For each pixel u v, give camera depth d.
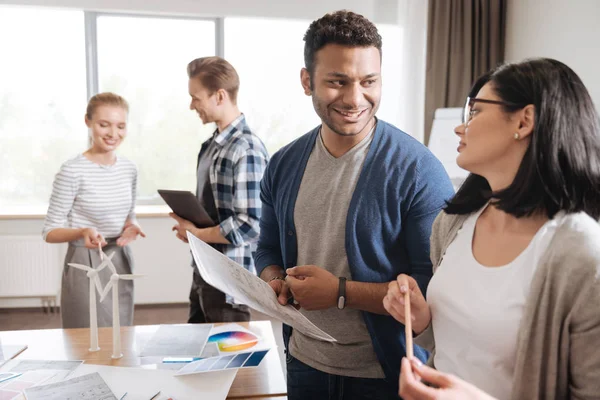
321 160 1.37
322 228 1.34
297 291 1.22
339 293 1.21
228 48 4.32
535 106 0.77
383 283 1.24
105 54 4.21
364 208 1.27
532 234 0.82
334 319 1.33
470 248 0.93
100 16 4.15
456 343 0.90
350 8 4.22
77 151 4.29
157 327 1.75
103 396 1.21
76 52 4.17
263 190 1.58
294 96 4.44
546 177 0.77
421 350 1.32
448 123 3.50
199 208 2.03
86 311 2.19
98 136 2.22
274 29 4.35
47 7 3.89
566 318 0.74
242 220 2.01
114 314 1.48
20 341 1.62
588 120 0.77
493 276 0.85
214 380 1.31
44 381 1.31
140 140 4.35
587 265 0.71
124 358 1.47
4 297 4.08
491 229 0.90
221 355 1.47
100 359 1.47
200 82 2.05
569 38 3.18
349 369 1.33
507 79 0.81
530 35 3.65
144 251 4.21
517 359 0.78
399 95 4.26
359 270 1.27
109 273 2.23
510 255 0.84
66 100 4.22
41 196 4.31
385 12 4.21
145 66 4.27
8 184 4.24
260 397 1.31
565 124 0.76
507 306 0.81
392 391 1.31
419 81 4.14
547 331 0.76
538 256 0.78
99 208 2.26
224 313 2.09
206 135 4.42
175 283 4.30
